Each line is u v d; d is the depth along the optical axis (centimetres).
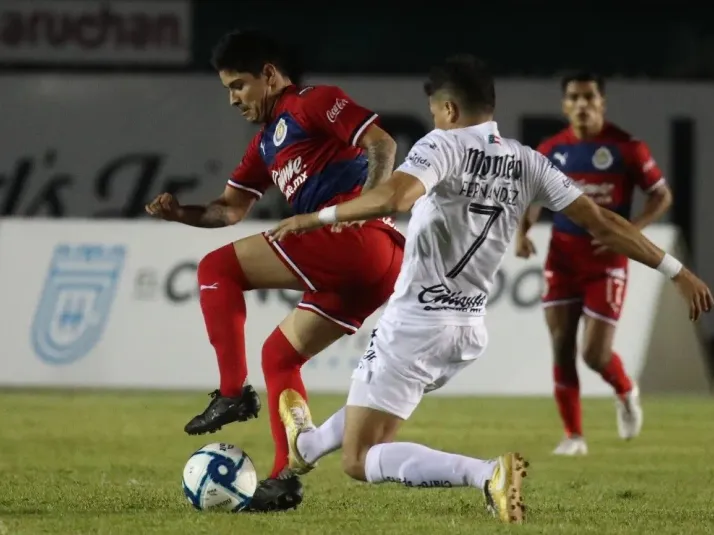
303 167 2170
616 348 5069
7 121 6600
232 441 3438
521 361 5062
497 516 1792
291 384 2202
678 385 5422
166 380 5216
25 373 5288
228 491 2020
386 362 1867
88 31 6700
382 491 2403
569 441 3241
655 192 3406
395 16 6950
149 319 5291
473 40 6950
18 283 5394
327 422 2016
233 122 6594
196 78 6600
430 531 1830
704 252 6488
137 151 6588
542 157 1900
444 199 1830
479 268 1867
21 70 6612
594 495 2389
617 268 3306
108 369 5250
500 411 4406
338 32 6956
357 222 1850
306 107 2136
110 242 5409
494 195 1852
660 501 2300
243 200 2394
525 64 6938
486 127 1858
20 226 5472
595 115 3384
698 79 6581
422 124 6575
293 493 2066
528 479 2678
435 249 1847
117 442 3362
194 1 6831
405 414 1884
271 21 6925
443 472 1816
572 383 3256
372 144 2077
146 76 6612
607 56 6906
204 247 5356
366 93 6588
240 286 2208
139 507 2100
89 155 6588
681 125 6544
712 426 3988
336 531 1823
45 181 6581
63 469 2761
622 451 3294
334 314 2198
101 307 5328
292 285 2205
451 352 1873
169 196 2319
